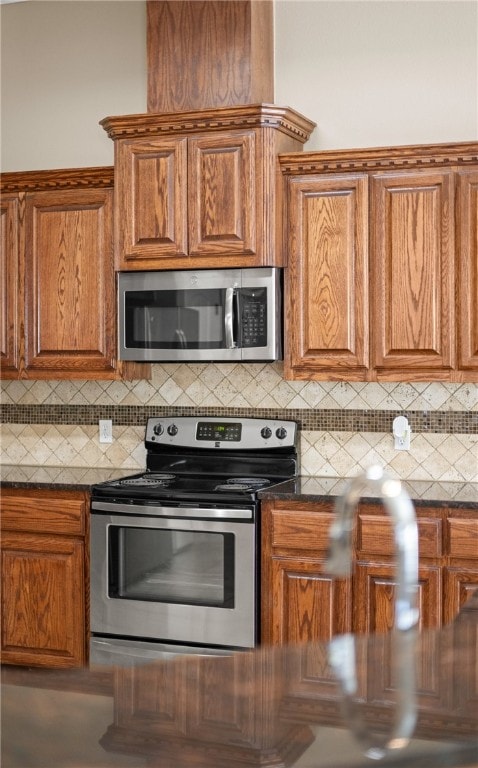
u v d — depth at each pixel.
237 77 4.03
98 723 1.30
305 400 4.25
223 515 3.66
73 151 4.62
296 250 3.90
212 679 1.50
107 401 4.57
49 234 4.27
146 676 1.52
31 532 4.04
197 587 3.73
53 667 4.02
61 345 4.27
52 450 4.67
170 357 4.04
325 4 4.20
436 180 3.71
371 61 4.15
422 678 1.49
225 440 4.26
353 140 4.18
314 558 3.61
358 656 1.62
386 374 3.81
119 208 4.06
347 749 1.20
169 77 4.12
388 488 1.73
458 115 4.04
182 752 1.20
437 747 1.21
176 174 3.96
